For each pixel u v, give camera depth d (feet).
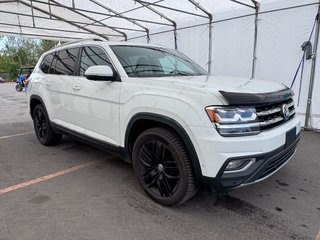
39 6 31.71
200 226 8.45
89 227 8.40
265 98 8.23
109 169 13.08
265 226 8.45
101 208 9.50
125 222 8.66
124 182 11.62
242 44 25.45
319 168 13.16
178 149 8.61
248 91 8.34
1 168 13.33
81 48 13.23
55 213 9.18
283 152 8.76
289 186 11.22
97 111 11.54
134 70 10.96
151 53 12.63
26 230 8.25
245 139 7.63
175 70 12.23
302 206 9.66
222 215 9.07
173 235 8.02
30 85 17.11
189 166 8.53
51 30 40.27
